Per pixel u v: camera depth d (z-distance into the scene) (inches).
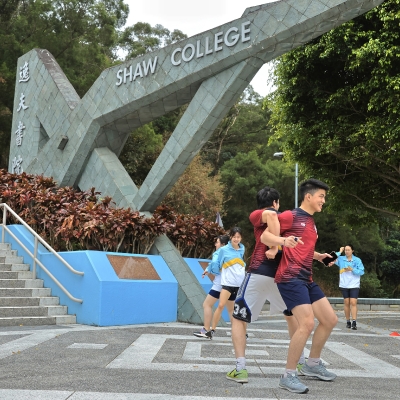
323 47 506.0
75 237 449.7
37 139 649.0
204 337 315.6
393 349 301.7
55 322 370.0
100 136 562.3
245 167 1331.2
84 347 254.8
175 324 406.0
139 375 190.1
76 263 393.7
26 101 677.3
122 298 383.2
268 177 1336.1
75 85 967.6
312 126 533.3
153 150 1005.8
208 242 532.1
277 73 548.1
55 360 217.0
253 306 190.5
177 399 153.9
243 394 164.6
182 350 258.7
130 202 519.5
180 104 519.5
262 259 190.4
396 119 471.8
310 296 193.2
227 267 313.0
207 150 1482.5
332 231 1330.0
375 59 477.4
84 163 575.2
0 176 575.8
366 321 534.6
